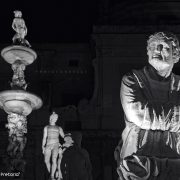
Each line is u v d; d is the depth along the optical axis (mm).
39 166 24812
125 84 7164
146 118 6906
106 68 27594
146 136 6934
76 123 26484
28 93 10812
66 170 21219
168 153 6852
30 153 24969
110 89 27297
